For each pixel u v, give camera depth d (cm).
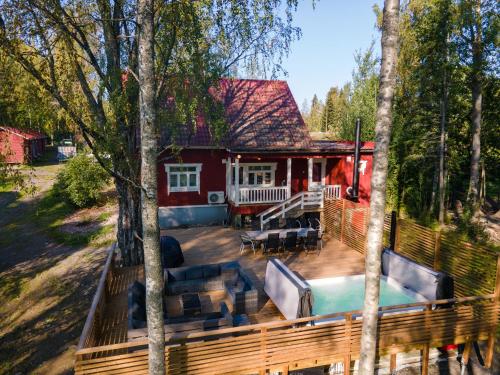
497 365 912
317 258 1310
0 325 1186
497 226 2102
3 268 1583
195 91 1015
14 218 2231
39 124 880
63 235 1931
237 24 1027
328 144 2050
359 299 991
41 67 851
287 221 1559
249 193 1767
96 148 830
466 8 1720
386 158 604
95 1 922
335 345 734
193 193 1809
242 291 890
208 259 1288
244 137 1834
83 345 596
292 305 814
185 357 638
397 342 793
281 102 2134
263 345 686
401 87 2202
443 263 1098
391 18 581
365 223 1332
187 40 939
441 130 2089
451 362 938
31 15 795
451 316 834
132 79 923
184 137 1748
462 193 2681
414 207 2405
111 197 2586
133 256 1234
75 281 1453
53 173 3350
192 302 866
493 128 2158
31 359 1012
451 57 1791
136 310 752
